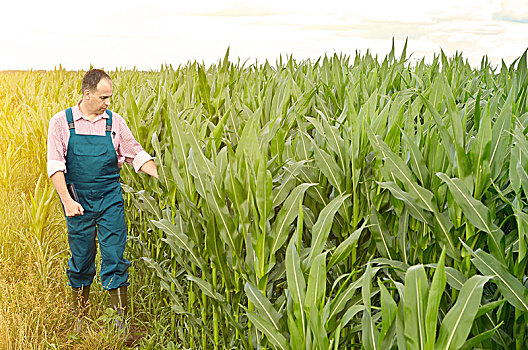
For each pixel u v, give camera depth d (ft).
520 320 6.66
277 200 8.41
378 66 20.83
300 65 20.75
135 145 13.17
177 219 11.78
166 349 11.09
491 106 8.79
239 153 8.39
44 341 11.19
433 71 18.06
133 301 13.70
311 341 6.25
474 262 6.35
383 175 8.14
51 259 15.21
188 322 11.20
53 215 18.37
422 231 8.25
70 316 12.70
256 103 14.69
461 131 7.34
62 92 37.22
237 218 8.48
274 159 9.15
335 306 6.68
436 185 7.73
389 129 8.65
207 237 8.73
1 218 18.17
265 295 8.05
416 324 5.07
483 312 5.42
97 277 14.92
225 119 11.86
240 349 9.58
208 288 9.18
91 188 12.46
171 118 9.77
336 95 14.79
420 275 5.10
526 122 9.08
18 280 12.85
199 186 8.87
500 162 7.51
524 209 7.76
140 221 14.21
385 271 8.28
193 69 19.72
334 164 8.63
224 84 16.92
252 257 8.24
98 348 11.35
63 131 12.22
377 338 5.90
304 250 8.19
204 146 10.92
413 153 8.03
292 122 11.45
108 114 12.55
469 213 6.79
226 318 9.39
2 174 22.06
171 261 12.23
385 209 8.99
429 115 9.71
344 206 8.66
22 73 47.14
